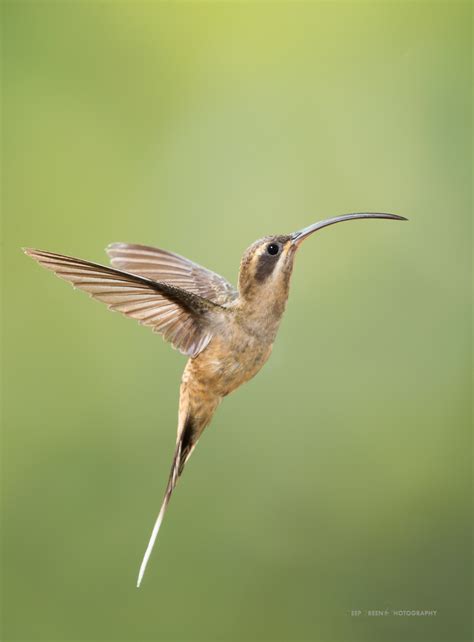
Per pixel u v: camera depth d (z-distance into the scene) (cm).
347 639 972
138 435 1006
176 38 1116
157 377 1023
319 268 1042
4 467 993
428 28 1084
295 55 1107
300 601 973
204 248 1063
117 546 976
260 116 1100
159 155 1097
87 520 980
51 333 1031
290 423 1014
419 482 1003
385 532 988
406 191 1052
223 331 584
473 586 988
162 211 1082
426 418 1010
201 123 1105
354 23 1102
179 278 679
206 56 1117
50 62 1101
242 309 588
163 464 996
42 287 1040
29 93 1091
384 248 1045
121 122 1101
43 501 985
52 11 1105
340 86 1092
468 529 997
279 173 1076
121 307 552
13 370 1020
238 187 1077
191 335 584
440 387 1015
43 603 953
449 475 1004
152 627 954
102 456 1002
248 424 1016
